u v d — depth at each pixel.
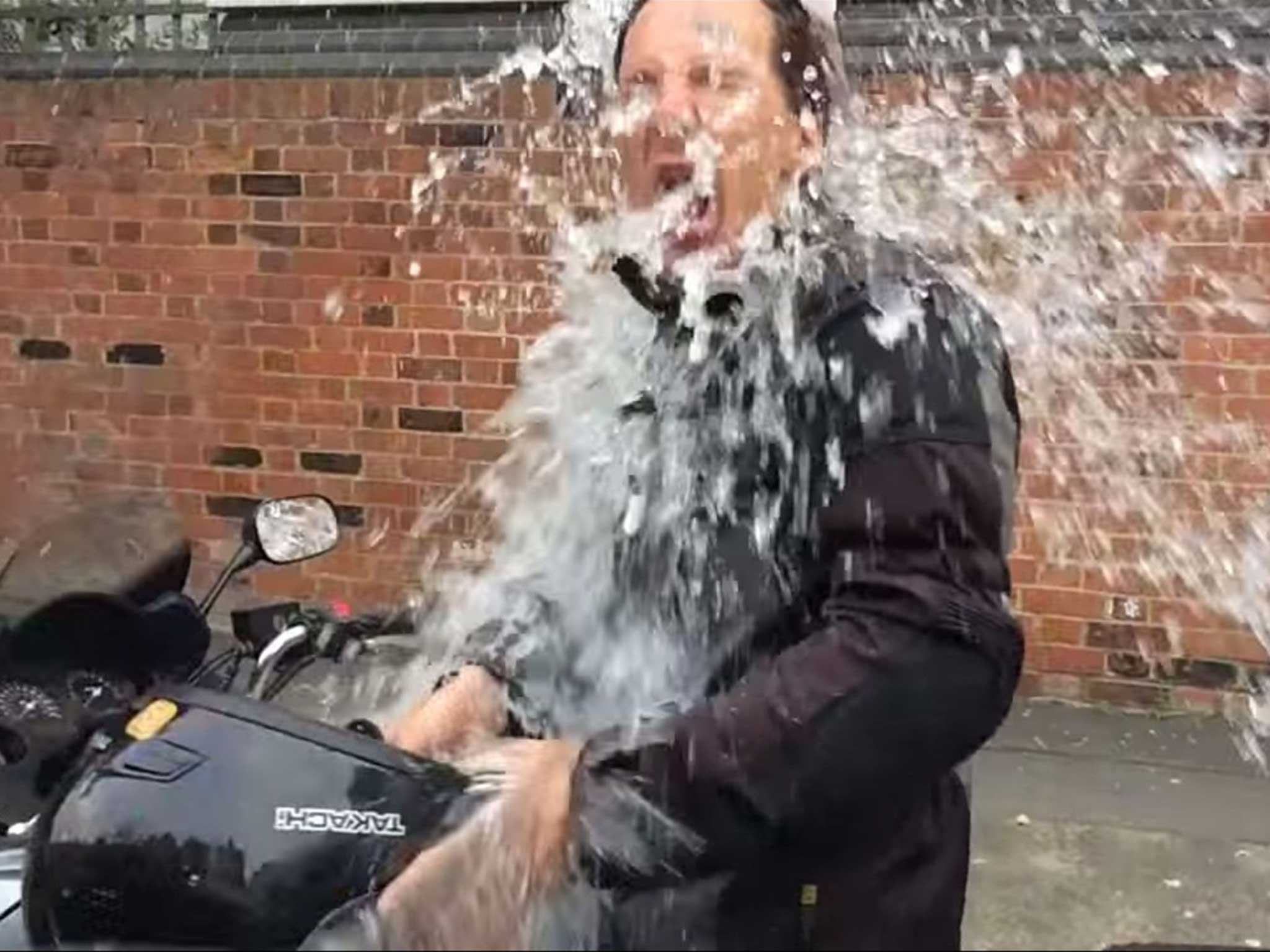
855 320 1.95
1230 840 4.91
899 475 1.85
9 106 7.07
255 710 2.08
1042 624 6.13
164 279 6.98
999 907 4.30
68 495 7.09
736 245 2.13
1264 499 5.93
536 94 6.41
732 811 1.79
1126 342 5.93
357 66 6.64
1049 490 6.03
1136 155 5.90
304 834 1.98
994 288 5.82
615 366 2.35
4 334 7.20
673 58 2.18
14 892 2.23
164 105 6.89
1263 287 5.85
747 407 2.04
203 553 7.00
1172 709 6.05
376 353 6.74
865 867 1.90
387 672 3.02
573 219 6.38
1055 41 5.97
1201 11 5.88
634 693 2.11
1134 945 1.98
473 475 6.67
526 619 2.27
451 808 1.93
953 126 5.98
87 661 2.73
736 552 2.03
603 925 1.81
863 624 1.82
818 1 2.24
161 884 1.99
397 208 6.64
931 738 1.79
